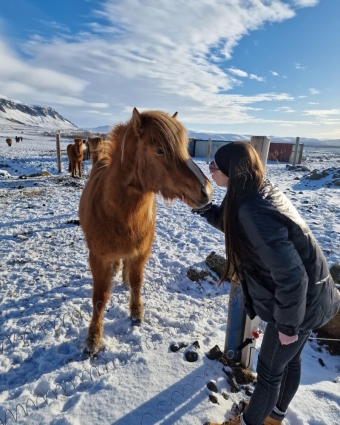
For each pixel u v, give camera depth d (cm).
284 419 220
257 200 156
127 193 250
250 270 175
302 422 213
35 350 288
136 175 236
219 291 412
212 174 185
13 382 254
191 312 355
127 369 254
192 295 403
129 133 232
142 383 239
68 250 539
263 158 231
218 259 449
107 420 210
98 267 292
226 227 167
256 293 176
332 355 312
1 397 235
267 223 149
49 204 875
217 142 2383
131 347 292
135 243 280
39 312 349
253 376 255
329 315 176
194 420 209
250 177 156
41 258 502
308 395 240
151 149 213
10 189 1067
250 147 164
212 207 228
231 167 160
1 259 493
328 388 250
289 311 148
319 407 229
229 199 161
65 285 415
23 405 225
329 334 319
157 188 224
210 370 251
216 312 358
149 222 287
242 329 252
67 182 1241
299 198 923
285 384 197
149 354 270
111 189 253
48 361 275
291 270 144
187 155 213
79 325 328
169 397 227
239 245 167
